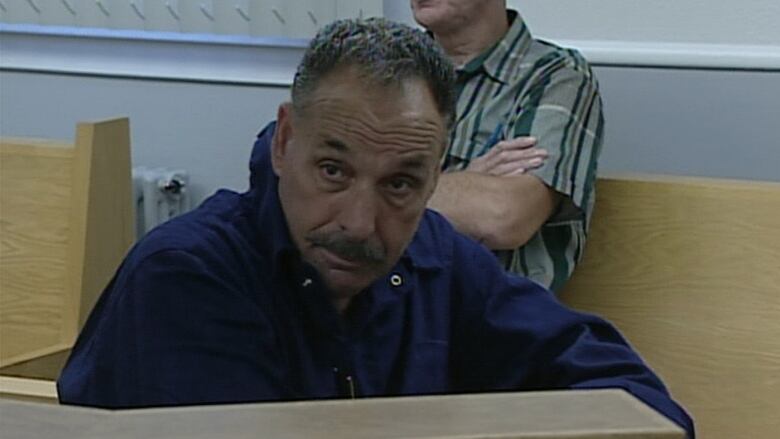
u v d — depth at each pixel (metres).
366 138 1.14
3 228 2.49
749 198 2.24
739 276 2.24
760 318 2.22
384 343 1.37
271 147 1.29
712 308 2.26
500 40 2.43
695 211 2.28
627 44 2.66
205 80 3.05
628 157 2.69
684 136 2.65
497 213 2.24
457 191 2.26
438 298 1.45
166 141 3.12
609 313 2.36
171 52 3.07
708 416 2.24
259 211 1.31
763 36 2.58
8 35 3.20
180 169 3.11
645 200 2.33
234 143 3.07
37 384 1.67
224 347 1.21
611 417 0.61
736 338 2.24
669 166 2.67
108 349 1.24
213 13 2.99
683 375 2.28
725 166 2.64
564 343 1.47
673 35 2.64
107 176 2.43
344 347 1.31
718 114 2.62
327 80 1.15
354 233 1.19
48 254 2.46
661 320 2.30
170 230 1.27
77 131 2.38
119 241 2.48
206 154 3.09
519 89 2.40
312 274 1.25
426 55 1.17
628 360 1.44
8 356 2.50
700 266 2.27
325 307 1.28
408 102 1.14
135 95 3.13
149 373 1.20
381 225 1.20
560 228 2.34
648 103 2.66
